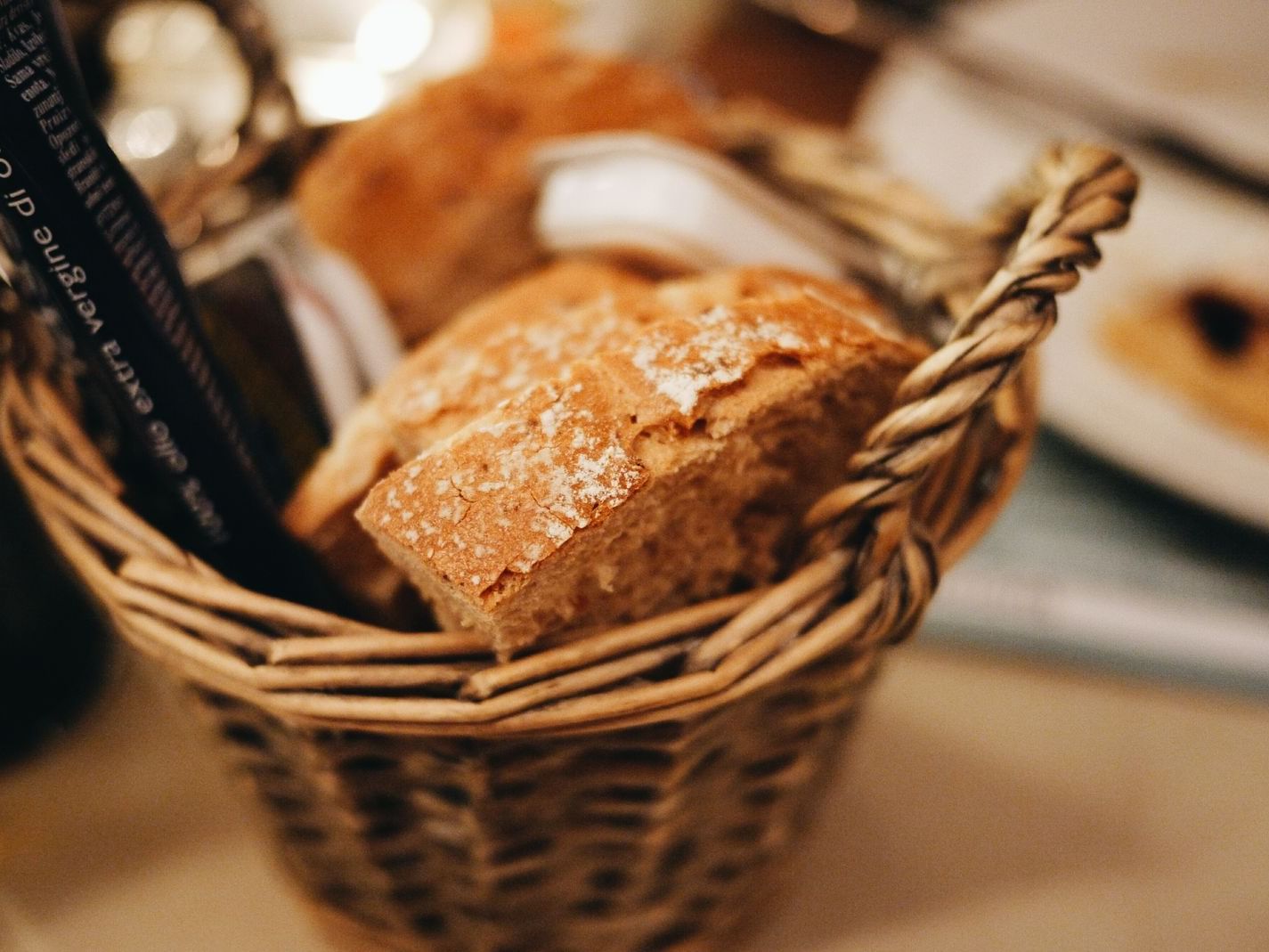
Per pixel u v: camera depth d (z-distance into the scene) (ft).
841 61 2.22
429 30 2.04
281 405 1.11
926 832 1.31
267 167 1.29
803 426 0.92
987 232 1.03
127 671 1.44
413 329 1.37
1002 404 0.95
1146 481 1.51
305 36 2.04
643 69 1.42
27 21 0.80
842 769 1.19
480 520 0.80
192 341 0.93
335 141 1.36
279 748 0.91
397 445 0.97
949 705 1.43
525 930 1.04
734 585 0.97
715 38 2.29
